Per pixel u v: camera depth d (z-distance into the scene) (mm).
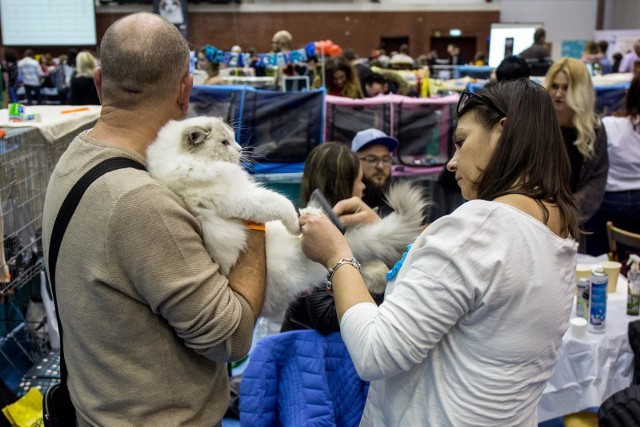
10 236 2793
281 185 4840
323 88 5039
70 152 1371
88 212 1248
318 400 1889
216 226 1373
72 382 1368
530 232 1245
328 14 19719
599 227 4066
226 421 2816
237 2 19406
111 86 1364
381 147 3121
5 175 2844
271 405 1951
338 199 2387
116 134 1367
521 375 1273
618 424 1750
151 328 1275
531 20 19656
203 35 19484
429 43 20094
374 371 1262
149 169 1397
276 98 4859
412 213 1794
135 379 1277
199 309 1234
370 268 1897
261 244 1461
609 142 3916
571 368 2562
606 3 19234
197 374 1346
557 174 1335
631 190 3980
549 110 1347
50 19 17297
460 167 1412
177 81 1401
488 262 1208
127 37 1335
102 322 1262
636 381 2406
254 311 1362
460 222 1251
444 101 5117
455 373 1280
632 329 2486
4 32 17266
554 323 1287
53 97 12953
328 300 1921
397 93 7371
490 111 1354
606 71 12461
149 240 1214
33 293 3359
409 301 1240
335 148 2416
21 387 2930
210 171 1436
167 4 17719
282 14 19625
